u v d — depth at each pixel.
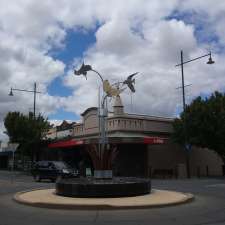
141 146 38.41
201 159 43.62
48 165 33.41
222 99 36.81
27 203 15.37
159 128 40.78
